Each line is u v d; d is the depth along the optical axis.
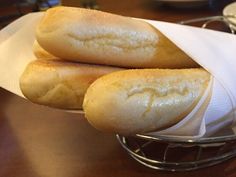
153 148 0.25
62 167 0.24
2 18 0.55
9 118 0.30
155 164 0.23
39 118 0.30
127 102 0.18
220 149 0.24
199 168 0.23
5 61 0.28
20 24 0.29
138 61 0.23
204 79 0.21
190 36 0.23
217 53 0.22
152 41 0.23
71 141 0.27
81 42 0.21
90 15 0.21
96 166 0.24
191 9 0.52
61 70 0.22
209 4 0.53
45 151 0.26
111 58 0.22
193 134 0.21
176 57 0.23
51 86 0.22
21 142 0.27
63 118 0.30
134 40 0.22
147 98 0.19
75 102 0.23
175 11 0.52
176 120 0.20
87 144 0.26
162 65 0.23
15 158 0.25
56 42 0.21
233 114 0.22
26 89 0.22
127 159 0.24
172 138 0.21
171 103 0.19
